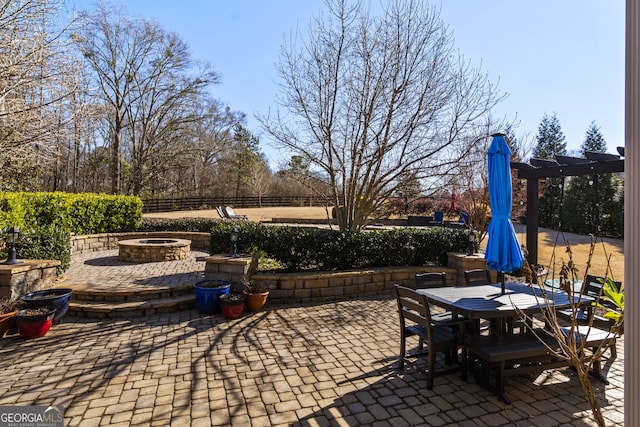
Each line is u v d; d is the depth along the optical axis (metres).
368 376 3.34
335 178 8.20
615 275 8.33
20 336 4.15
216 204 27.16
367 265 6.89
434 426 2.59
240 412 2.72
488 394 3.04
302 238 6.41
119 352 3.78
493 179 3.91
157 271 7.04
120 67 19.34
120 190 21.56
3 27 6.82
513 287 4.04
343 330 4.57
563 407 2.86
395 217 19.67
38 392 2.96
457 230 7.63
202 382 3.17
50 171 16.53
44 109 7.60
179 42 20.31
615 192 13.81
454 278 6.86
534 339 3.21
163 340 4.13
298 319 5.00
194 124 23.72
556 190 16.00
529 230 7.39
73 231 9.70
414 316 3.33
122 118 19.78
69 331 4.38
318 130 7.86
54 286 5.45
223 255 5.97
